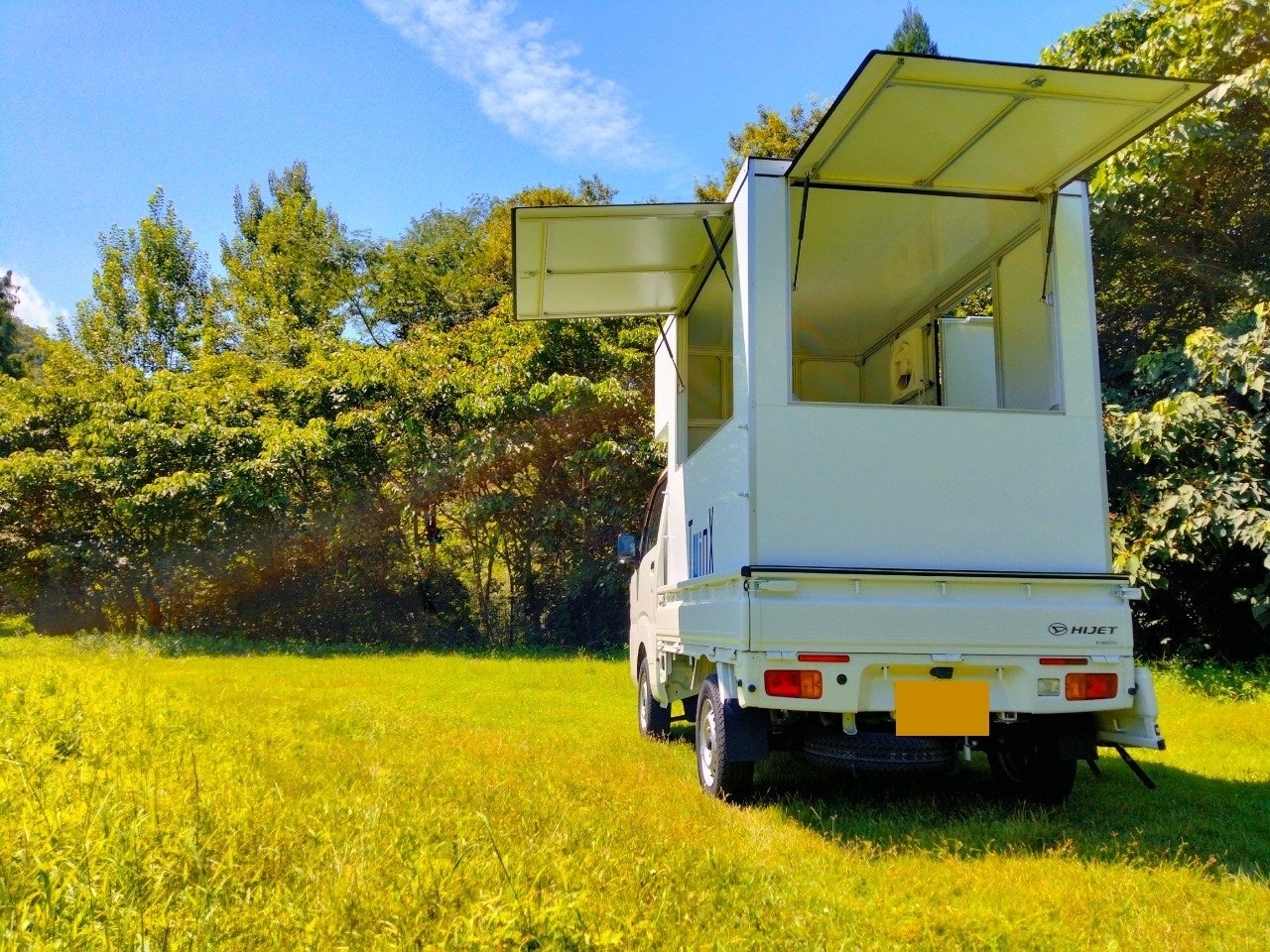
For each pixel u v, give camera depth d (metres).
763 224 5.04
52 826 3.29
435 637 16.72
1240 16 10.66
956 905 3.43
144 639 15.70
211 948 2.53
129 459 17.28
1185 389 10.02
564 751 6.33
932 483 4.85
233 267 31.55
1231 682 9.15
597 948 2.67
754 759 4.83
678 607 6.09
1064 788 5.01
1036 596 4.58
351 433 16.45
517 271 6.56
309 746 5.79
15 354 38.78
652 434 15.62
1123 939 3.16
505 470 16.00
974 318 7.10
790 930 3.02
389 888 3.02
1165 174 11.19
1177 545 9.30
